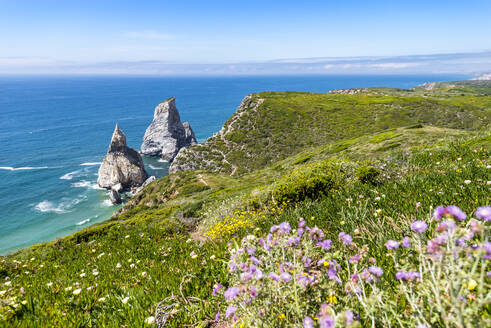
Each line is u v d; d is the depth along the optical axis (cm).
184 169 8038
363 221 396
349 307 174
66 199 6769
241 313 192
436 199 422
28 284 580
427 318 140
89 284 473
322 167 1013
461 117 8500
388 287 212
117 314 318
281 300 183
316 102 10225
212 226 923
